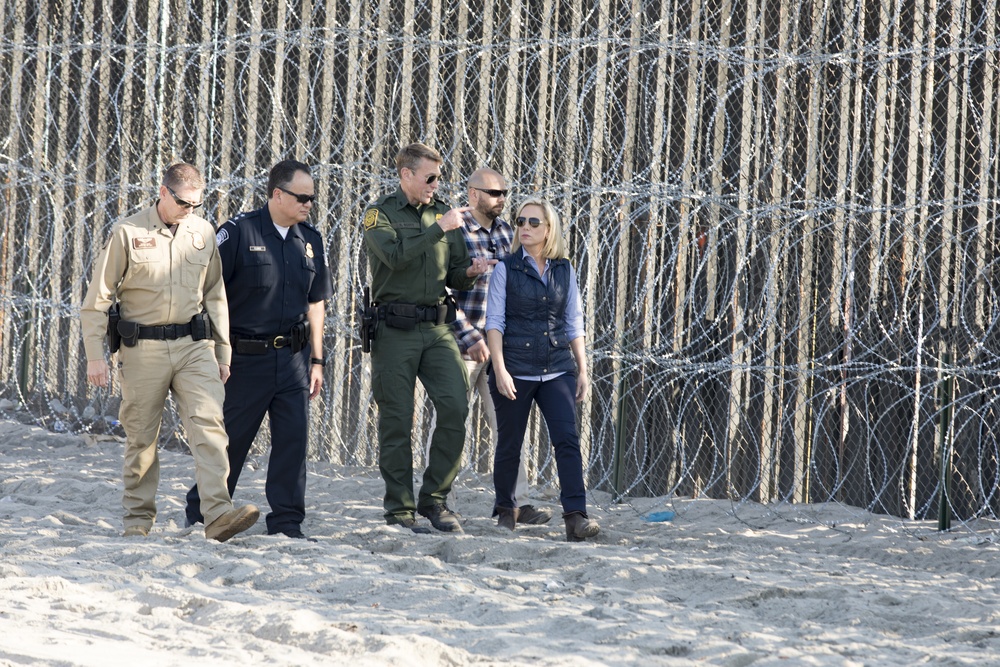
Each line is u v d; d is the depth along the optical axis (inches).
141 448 642.8
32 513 730.2
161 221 624.4
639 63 874.8
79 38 1097.4
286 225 661.9
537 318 695.1
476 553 639.8
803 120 842.2
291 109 997.2
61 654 395.9
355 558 604.4
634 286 872.9
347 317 957.2
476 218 726.5
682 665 433.7
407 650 426.0
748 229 850.1
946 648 475.2
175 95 1010.7
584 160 884.0
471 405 926.4
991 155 815.1
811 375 839.1
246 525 622.5
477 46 894.4
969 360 805.2
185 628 458.3
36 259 1093.8
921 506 818.2
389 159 944.9
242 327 652.1
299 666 403.2
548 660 426.6
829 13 840.3
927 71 821.2
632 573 592.7
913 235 815.7
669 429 872.3
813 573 621.6
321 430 980.6
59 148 1092.5
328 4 968.3
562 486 693.9
